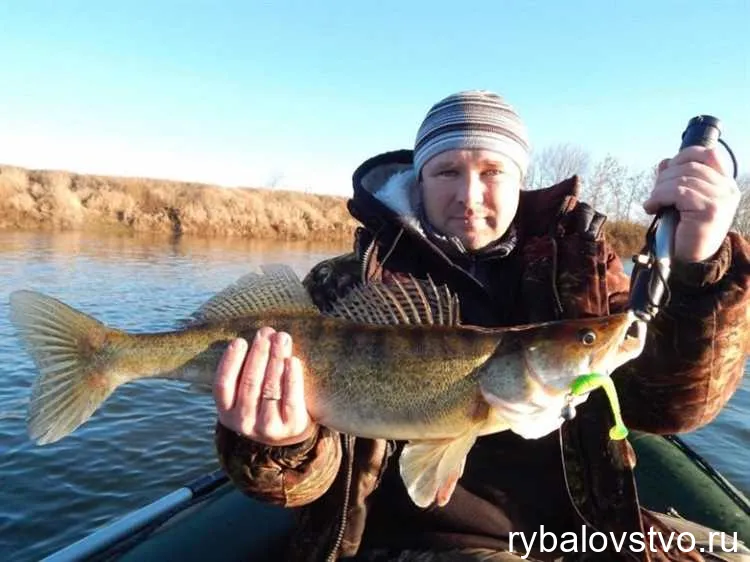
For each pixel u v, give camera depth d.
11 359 3.11
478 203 0.86
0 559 1.64
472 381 0.73
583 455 0.75
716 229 0.63
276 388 0.68
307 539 0.76
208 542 0.99
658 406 0.73
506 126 0.86
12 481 1.99
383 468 0.79
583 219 0.83
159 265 6.98
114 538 1.01
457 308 0.79
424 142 0.90
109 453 2.22
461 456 0.72
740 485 1.81
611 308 0.85
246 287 0.80
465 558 0.72
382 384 0.74
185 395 2.83
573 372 0.70
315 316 0.77
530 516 0.77
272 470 0.71
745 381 3.00
